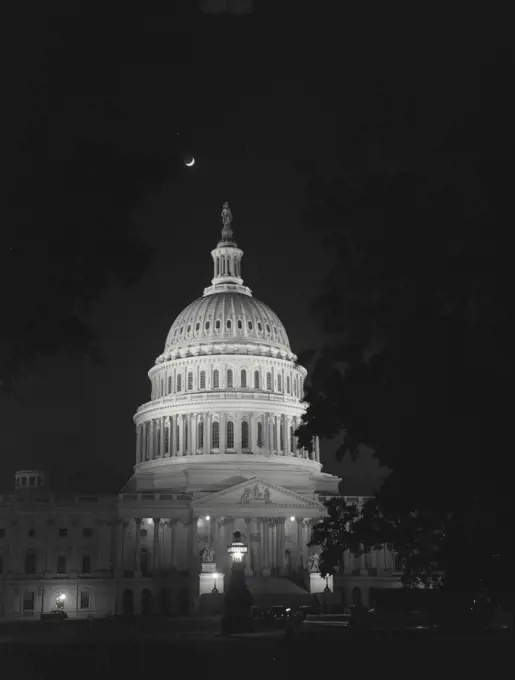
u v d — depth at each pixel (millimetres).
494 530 37406
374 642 51531
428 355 37125
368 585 139000
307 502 143625
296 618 83938
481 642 49469
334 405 47812
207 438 157750
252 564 141250
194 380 163000
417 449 38000
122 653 47969
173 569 139875
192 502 141000
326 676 33750
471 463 36156
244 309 168250
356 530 58000
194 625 89438
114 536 142000
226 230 181500
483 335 36625
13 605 132000
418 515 48375
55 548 139875
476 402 35594
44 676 34969
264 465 155750
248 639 63188
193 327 167750
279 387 165250
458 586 43938
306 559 143125
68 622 98188
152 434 164625
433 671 34562
